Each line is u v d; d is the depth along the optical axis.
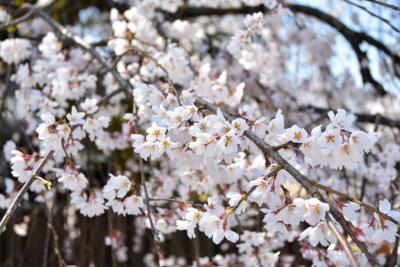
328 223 1.30
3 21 3.10
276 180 1.48
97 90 3.16
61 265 2.29
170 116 1.62
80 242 3.80
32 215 3.62
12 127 3.76
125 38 2.48
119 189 1.80
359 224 1.90
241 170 2.16
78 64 3.16
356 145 1.41
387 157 2.71
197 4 3.78
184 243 4.08
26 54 2.98
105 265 4.21
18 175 1.84
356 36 3.84
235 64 3.54
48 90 2.68
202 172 2.22
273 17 3.56
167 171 2.82
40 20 3.83
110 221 2.96
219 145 1.49
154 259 4.18
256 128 1.62
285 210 1.44
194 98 1.76
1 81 3.86
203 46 3.57
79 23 4.59
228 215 1.50
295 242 3.05
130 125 2.11
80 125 1.93
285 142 1.55
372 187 3.04
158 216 2.26
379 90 3.88
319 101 4.36
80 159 3.34
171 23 3.45
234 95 2.47
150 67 2.42
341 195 1.34
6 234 4.00
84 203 1.92
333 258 1.65
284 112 3.18
